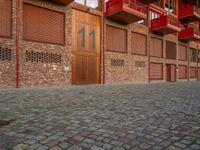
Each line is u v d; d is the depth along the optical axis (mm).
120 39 21281
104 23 19578
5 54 13281
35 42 14656
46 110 6391
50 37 15695
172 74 29109
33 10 14789
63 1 15727
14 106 6957
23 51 14047
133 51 22594
